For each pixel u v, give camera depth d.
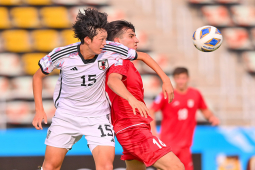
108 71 10.27
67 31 37.88
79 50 9.94
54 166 10.61
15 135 17.64
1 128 28.00
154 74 34.25
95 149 10.27
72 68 9.99
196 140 18.61
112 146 10.27
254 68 37.22
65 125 10.57
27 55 35.41
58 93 10.83
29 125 28.70
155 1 42.59
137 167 11.54
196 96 16.73
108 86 10.38
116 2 41.94
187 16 41.69
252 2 43.56
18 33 37.16
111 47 10.19
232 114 30.97
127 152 11.27
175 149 16.42
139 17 41.25
